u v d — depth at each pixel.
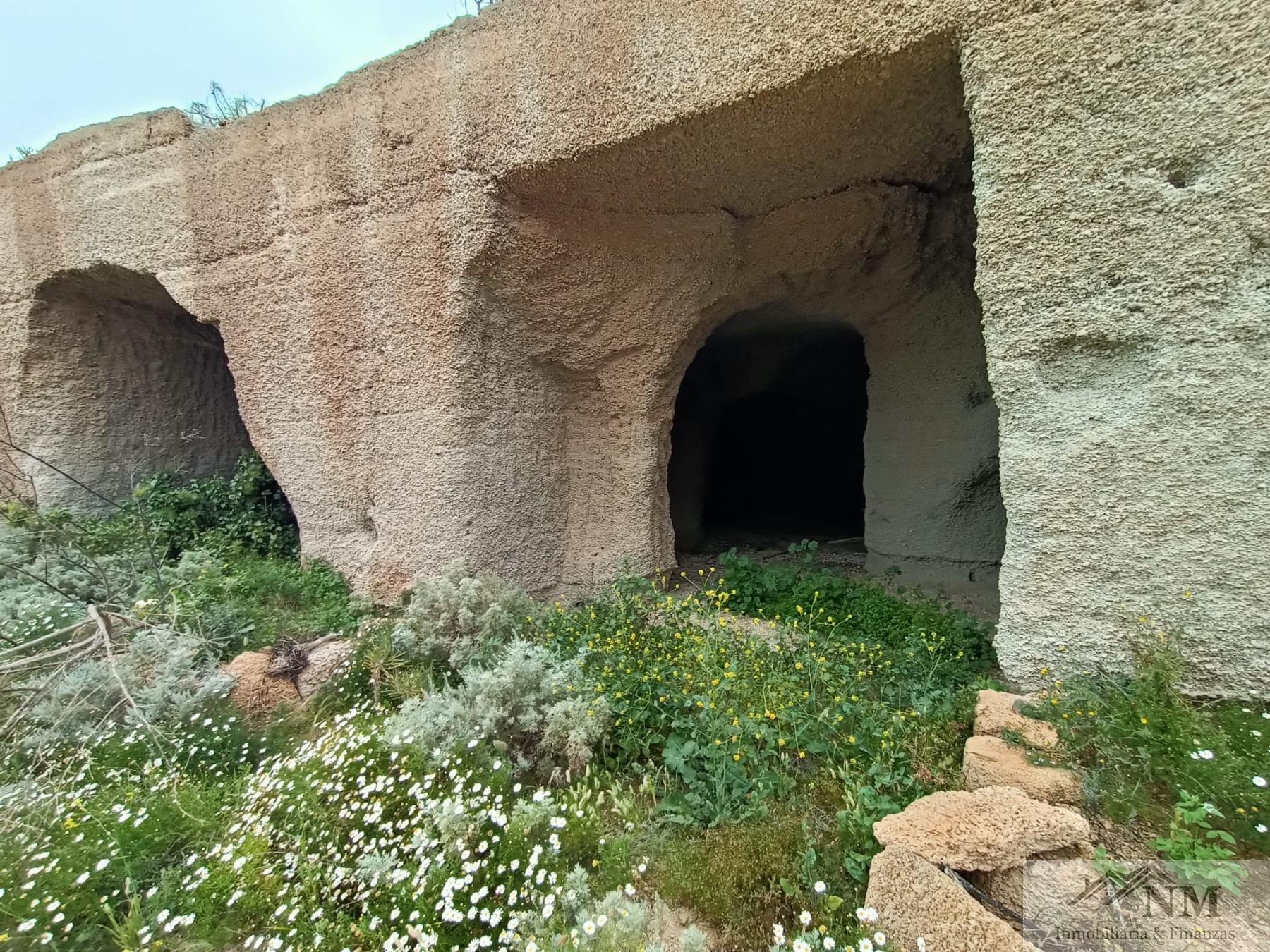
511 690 2.71
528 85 3.47
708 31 2.96
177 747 2.78
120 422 6.29
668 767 2.50
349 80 4.03
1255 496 2.18
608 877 2.00
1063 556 2.48
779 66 2.83
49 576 4.43
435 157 3.78
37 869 2.04
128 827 2.28
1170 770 1.92
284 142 4.27
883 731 2.48
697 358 7.27
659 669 2.94
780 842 2.03
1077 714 2.21
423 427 4.14
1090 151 2.31
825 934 1.67
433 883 1.93
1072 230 2.36
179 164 4.70
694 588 4.91
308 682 3.44
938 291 4.63
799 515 9.86
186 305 4.84
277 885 2.07
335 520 4.70
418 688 3.17
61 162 5.14
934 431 4.80
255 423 4.86
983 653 3.36
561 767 2.57
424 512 4.22
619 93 3.22
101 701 3.11
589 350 4.45
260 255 4.48
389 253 4.02
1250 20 2.06
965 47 2.49
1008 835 1.70
